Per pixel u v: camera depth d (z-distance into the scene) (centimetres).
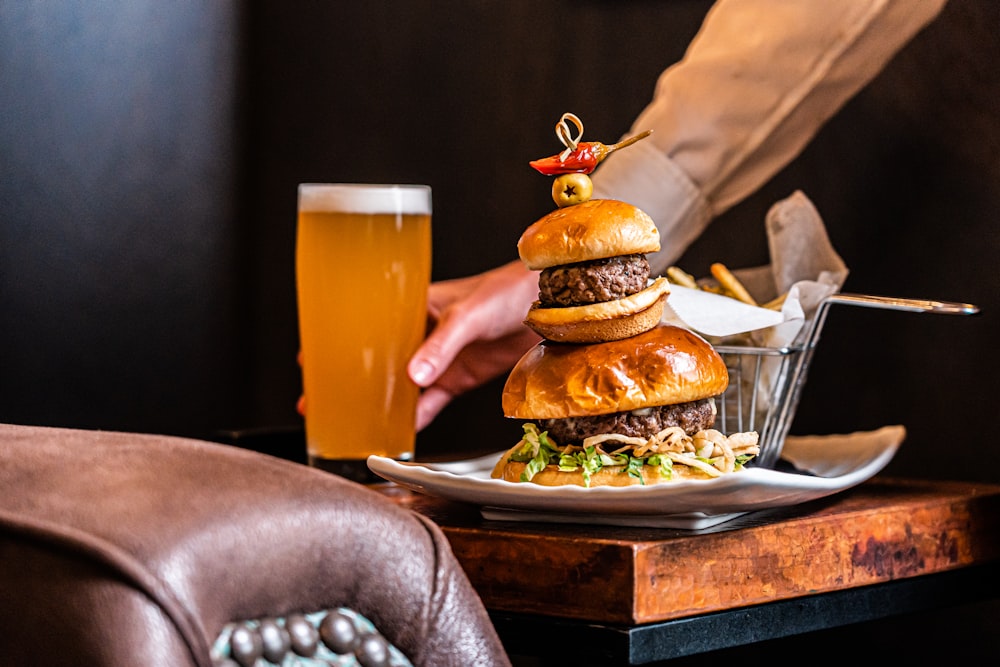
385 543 34
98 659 28
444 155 181
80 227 153
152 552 29
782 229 103
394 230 97
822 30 123
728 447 74
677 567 61
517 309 115
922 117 134
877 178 138
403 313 99
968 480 132
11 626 29
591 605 61
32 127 143
